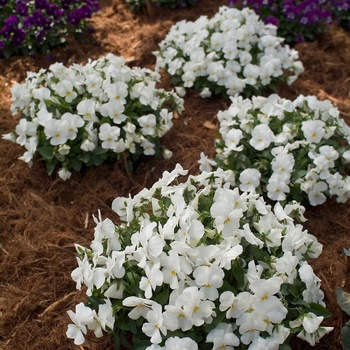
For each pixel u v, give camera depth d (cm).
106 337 73
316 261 81
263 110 92
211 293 64
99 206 90
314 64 122
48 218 88
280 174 84
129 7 142
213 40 107
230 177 86
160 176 95
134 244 66
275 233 69
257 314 64
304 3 126
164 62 111
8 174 95
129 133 90
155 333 63
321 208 90
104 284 68
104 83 92
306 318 65
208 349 66
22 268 82
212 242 68
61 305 78
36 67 121
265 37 108
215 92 107
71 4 126
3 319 77
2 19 125
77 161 91
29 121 96
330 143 89
